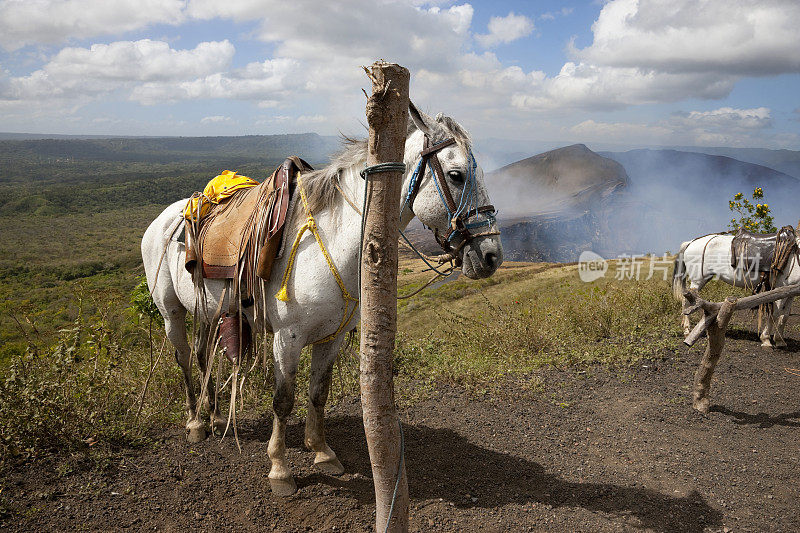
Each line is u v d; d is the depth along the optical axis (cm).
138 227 17538
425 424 431
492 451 390
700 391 488
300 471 337
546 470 366
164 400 446
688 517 309
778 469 375
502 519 300
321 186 286
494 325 716
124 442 367
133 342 525
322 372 325
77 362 429
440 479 344
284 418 305
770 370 618
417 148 276
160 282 362
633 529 294
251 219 299
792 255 681
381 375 208
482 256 263
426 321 1202
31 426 338
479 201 269
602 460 387
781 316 705
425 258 292
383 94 187
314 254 282
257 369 470
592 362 621
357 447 377
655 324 775
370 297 204
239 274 291
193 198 345
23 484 305
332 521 290
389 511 217
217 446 369
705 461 387
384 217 198
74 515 283
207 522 286
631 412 482
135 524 280
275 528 285
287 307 285
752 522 304
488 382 533
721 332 465
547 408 484
